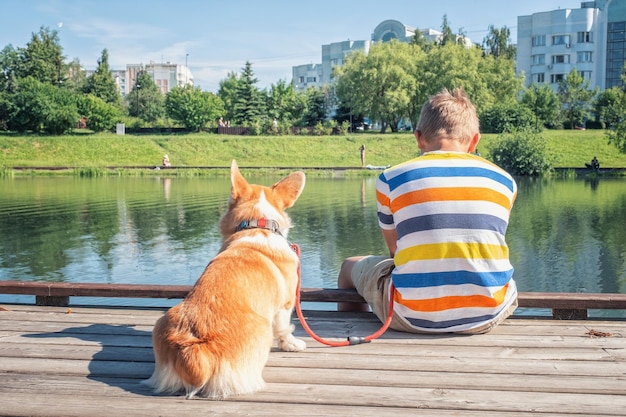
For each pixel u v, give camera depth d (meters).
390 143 47.16
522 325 3.83
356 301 4.07
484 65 59.16
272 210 3.24
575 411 2.55
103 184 31.12
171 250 12.49
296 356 3.24
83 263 11.17
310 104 70.12
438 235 3.08
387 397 2.70
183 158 46.00
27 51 73.31
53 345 3.46
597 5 80.44
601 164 40.31
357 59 60.09
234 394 2.64
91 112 56.38
